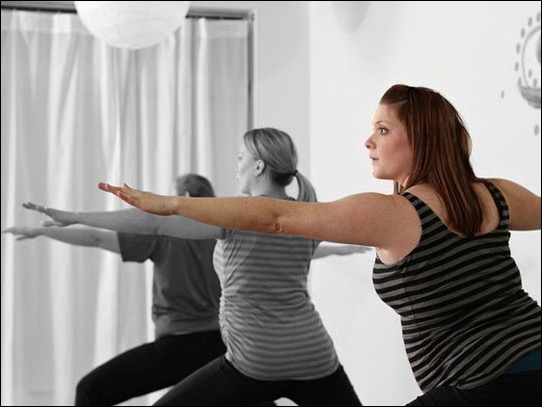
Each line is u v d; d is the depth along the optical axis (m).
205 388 2.97
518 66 3.00
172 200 1.63
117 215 2.76
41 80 4.63
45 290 4.61
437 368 1.77
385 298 1.82
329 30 4.71
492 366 1.70
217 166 4.85
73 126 4.63
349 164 4.45
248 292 2.93
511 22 3.04
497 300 1.75
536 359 1.70
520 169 3.01
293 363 2.92
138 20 3.91
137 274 4.73
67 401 4.60
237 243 2.92
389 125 1.84
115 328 4.65
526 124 2.96
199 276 3.57
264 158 2.98
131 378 3.51
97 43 4.70
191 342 3.56
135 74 4.74
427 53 3.67
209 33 4.85
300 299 2.99
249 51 5.00
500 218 1.83
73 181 4.63
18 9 4.72
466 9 3.35
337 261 4.62
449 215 1.74
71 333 4.60
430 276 1.74
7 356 4.54
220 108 4.86
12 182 4.56
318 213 1.66
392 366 3.95
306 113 5.03
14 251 4.56
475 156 3.34
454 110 1.84
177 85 4.79
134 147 4.73
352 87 4.41
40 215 4.61
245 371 2.92
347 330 4.50
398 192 1.93
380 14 4.10
